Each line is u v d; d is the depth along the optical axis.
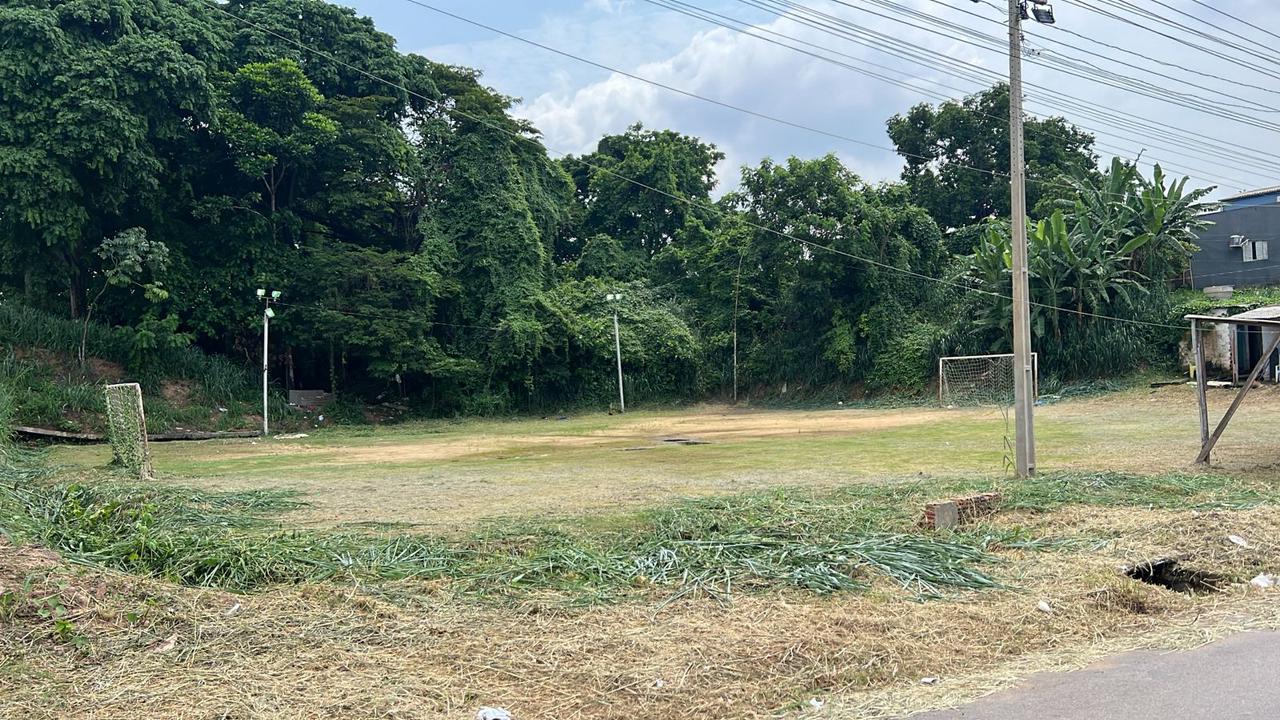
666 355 38.38
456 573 6.16
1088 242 29.16
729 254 40.62
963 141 41.84
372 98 31.14
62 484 10.79
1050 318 30.33
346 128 30.67
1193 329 12.17
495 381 34.75
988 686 4.22
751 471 13.16
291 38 31.48
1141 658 4.60
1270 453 13.02
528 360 34.59
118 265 25.55
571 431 25.41
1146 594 5.71
